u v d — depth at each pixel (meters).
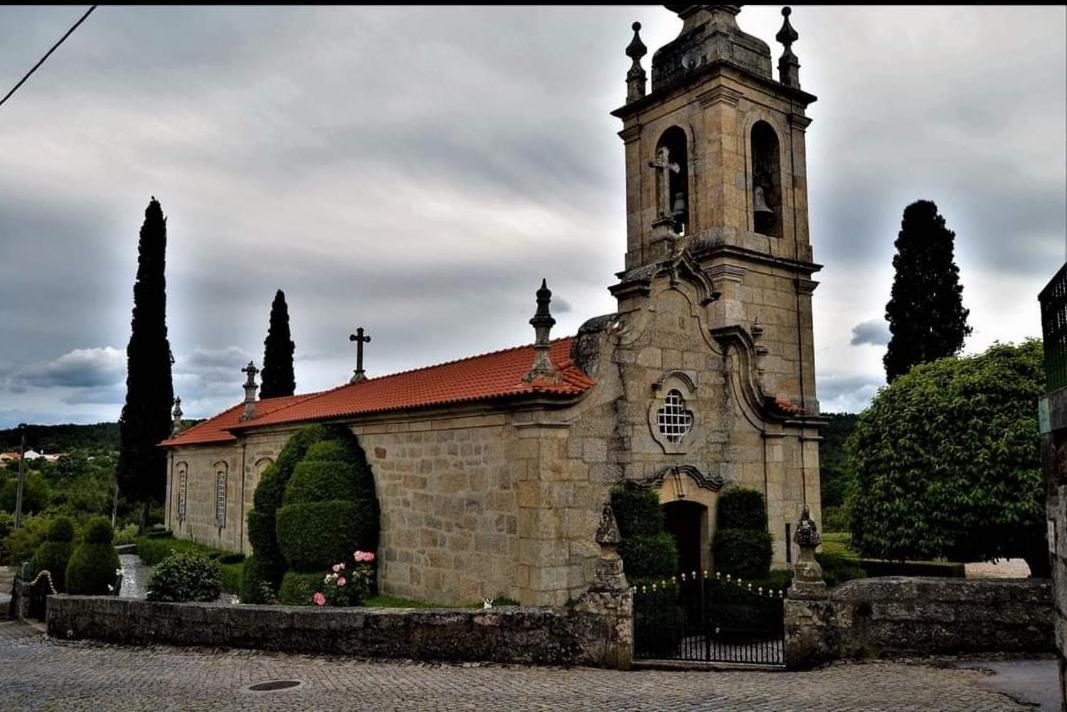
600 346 16.86
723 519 18.20
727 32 25.81
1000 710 8.98
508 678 11.61
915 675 11.15
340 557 19.52
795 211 26.69
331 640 13.84
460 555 17.47
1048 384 8.00
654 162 19.20
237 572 24.95
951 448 18.73
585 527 16.06
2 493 51.38
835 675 11.42
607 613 12.54
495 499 16.62
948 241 36.09
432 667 12.66
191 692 11.06
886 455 20.17
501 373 19.00
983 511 18.20
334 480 20.12
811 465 22.83
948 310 35.53
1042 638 12.30
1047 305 7.95
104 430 89.31
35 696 11.01
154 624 15.73
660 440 17.58
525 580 15.55
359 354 30.75
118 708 10.18
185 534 35.38
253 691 11.05
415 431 19.20
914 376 21.05
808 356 26.17
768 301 25.41
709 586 16.73
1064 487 7.32
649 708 9.45
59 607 17.48
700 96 25.61
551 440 15.79
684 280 18.73
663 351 18.05
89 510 51.12
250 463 28.72
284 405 31.67
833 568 20.78
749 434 19.56
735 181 25.08
